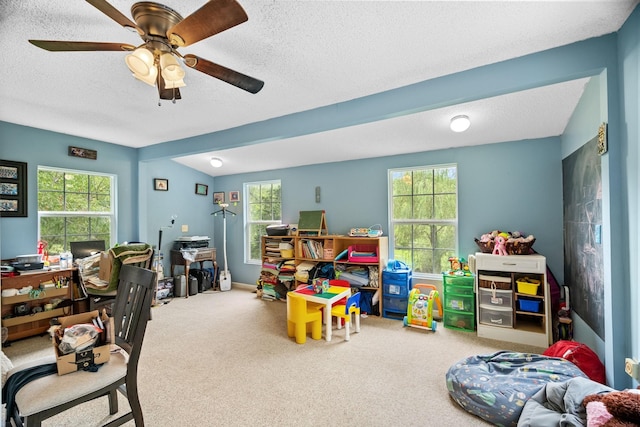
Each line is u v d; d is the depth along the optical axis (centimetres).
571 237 280
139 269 182
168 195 488
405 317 340
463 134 329
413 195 401
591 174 221
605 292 184
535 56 192
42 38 176
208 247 520
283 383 224
